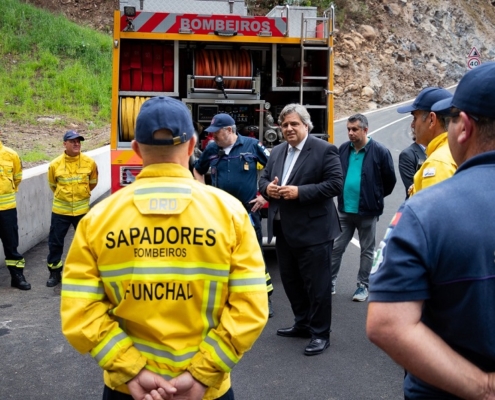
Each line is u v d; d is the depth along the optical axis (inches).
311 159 186.7
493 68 70.2
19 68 1037.8
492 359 67.1
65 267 85.7
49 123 858.8
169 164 86.7
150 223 83.5
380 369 175.6
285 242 197.0
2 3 1205.7
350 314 224.8
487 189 68.4
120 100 284.8
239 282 85.0
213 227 84.3
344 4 1646.2
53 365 179.9
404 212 69.7
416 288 66.7
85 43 1150.3
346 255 318.0
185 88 307.6
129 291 82.8
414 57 1658.5
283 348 192.5
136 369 82.0
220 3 341.7
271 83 300.0
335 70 1508.4
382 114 1380.4
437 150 127.0
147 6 335.6
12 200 257.6
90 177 277.3
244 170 230.1
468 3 1964.8
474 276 65.9
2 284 268.4
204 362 82.9
